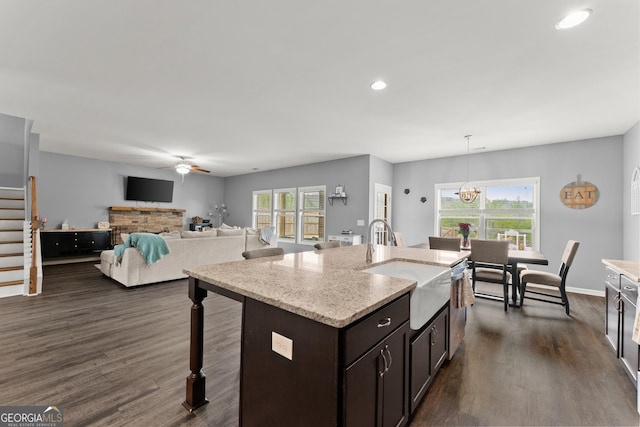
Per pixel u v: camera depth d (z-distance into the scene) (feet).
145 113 12.18
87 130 14.79
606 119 12.08
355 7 5.89
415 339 5.39
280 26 6.54
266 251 8.30
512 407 5.92
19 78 9.11
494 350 8.50
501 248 12.21
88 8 5.99
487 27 6.42
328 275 5.47
